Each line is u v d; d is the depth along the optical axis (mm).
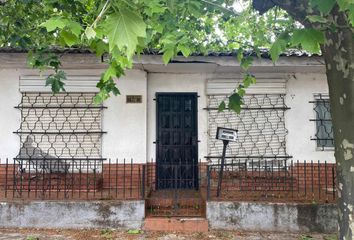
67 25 2404
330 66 3525
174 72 8055
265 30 5434
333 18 3174
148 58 7051
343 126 3477
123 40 2047
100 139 7789
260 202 6395
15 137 7707
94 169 7059
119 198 6641
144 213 6391
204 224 6309
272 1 3484
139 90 7871
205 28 6043
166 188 8141
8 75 7766
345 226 3496
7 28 6438
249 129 8047
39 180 7352
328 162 7957
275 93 8047
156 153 8039
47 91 7758
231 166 7812
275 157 7910
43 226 6355
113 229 6336
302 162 7980
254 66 7410
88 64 7391
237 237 6020
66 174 7211
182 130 8219
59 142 7766
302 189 7555
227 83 8062
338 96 3482
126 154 7789
